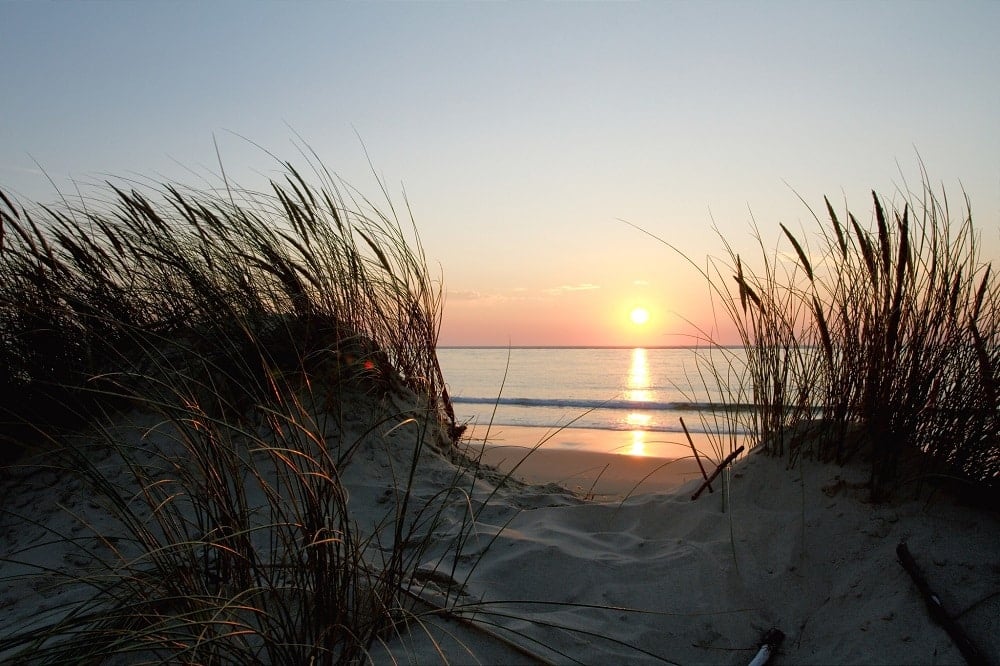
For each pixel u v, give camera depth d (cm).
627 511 368
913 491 301
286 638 217
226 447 253
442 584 278
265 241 417
